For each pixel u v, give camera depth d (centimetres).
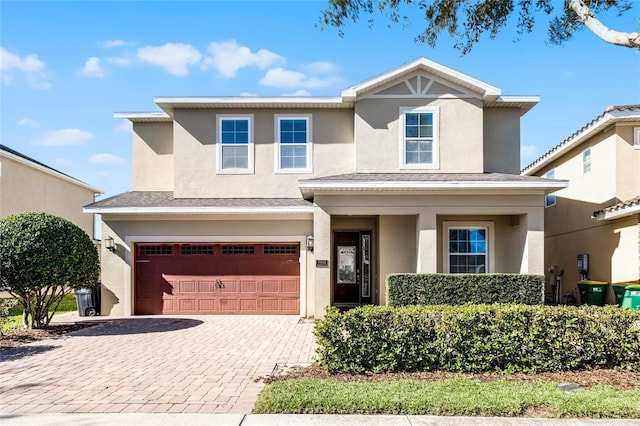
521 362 677
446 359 683
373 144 1368
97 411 532
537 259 1198
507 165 1429
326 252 1213
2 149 1812
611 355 693
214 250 1370
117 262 1359
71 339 979
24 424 488
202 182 1430
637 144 1334
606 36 808
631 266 1241
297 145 1438
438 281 1129
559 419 496
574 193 1598
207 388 621
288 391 569
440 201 1220
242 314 1352
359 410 519
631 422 488
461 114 1367
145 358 798
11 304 1122
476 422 489
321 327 682
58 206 2184
